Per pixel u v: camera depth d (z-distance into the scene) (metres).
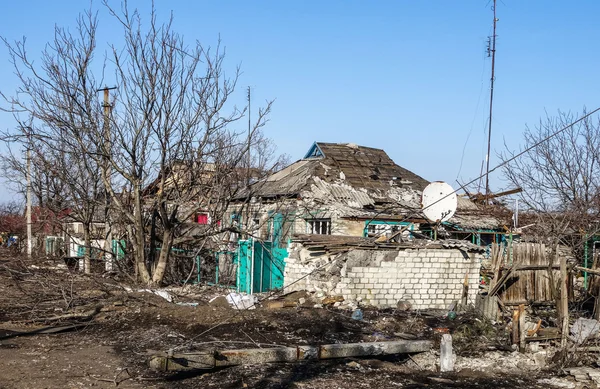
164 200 17.34
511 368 9.30
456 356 9.87
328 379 8.13
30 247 26.84
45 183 21.91
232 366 8.52
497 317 11.87
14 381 7.62
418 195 22.97
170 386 7.58
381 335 11.05
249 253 17.38
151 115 17.11
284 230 21.02
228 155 19.00
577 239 19.44
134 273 18.41
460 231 20.98
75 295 13.59
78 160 18.25
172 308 12.13
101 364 8.59
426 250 15.05
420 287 14.98
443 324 12.52
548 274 11.70
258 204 22.61
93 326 11.36
